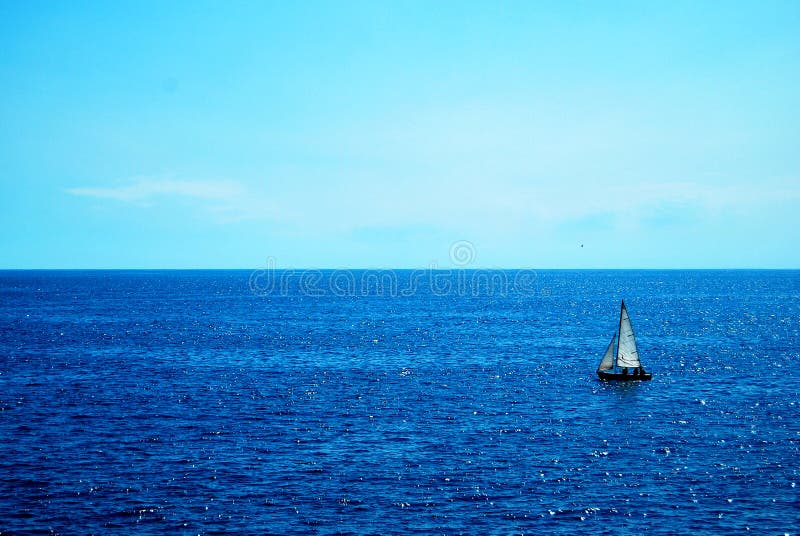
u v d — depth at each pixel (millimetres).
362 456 53469
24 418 64625
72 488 46031
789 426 62031
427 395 76750
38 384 82062
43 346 118750
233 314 191750
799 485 46938
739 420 64438
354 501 44375
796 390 78750
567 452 54531
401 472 49750
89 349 115250
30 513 41938
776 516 42062
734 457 53000
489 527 40781
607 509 43188
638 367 86500
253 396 75812
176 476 48594
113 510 42594
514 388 80938
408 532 40125
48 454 53188
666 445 56312
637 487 46750
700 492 45812
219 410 68875
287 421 64438
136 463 51312
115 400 73188
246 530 40188
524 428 61938
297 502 44156
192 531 39969
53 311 198750
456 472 49781
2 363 98812
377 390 79625
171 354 109812
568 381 85688
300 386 82000
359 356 108250
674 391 78688
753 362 100500
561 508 43406
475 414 67438
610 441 57625
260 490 46094
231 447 55656
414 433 60250
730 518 41812
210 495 45156
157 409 69062
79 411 67875
